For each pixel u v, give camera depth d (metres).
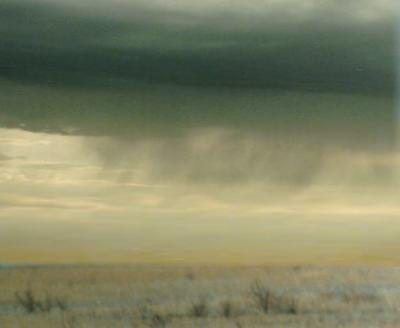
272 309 5.78
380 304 5.73
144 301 5.67
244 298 5.88
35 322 5.45
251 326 5.43
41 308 5.55
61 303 5.61
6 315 5.43
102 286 5.86
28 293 5.68
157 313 5.60
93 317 5.53
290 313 5.58
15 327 5.32
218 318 5.55
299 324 5.32
